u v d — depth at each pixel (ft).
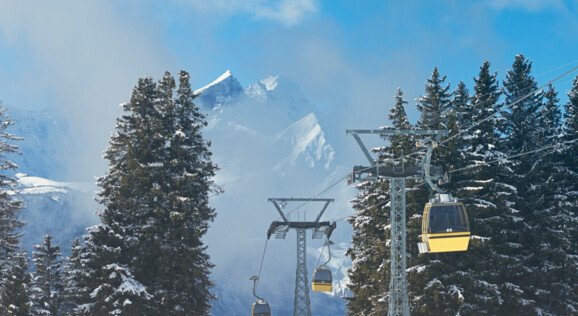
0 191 173.78
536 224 171.01
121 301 139.64
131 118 165.27
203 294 153.17
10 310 150.51
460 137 168.25
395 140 177.47
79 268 151.12
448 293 149.89
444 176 98.02
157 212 148.66
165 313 145.38
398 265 127.03
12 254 172.96
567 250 170.91
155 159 158.92
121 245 147.74
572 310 161.68
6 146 177.17
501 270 159.12
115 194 155.53
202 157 168.45
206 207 159.94
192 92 169.99
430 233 84.28
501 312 160.04
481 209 156.66
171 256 146.82
